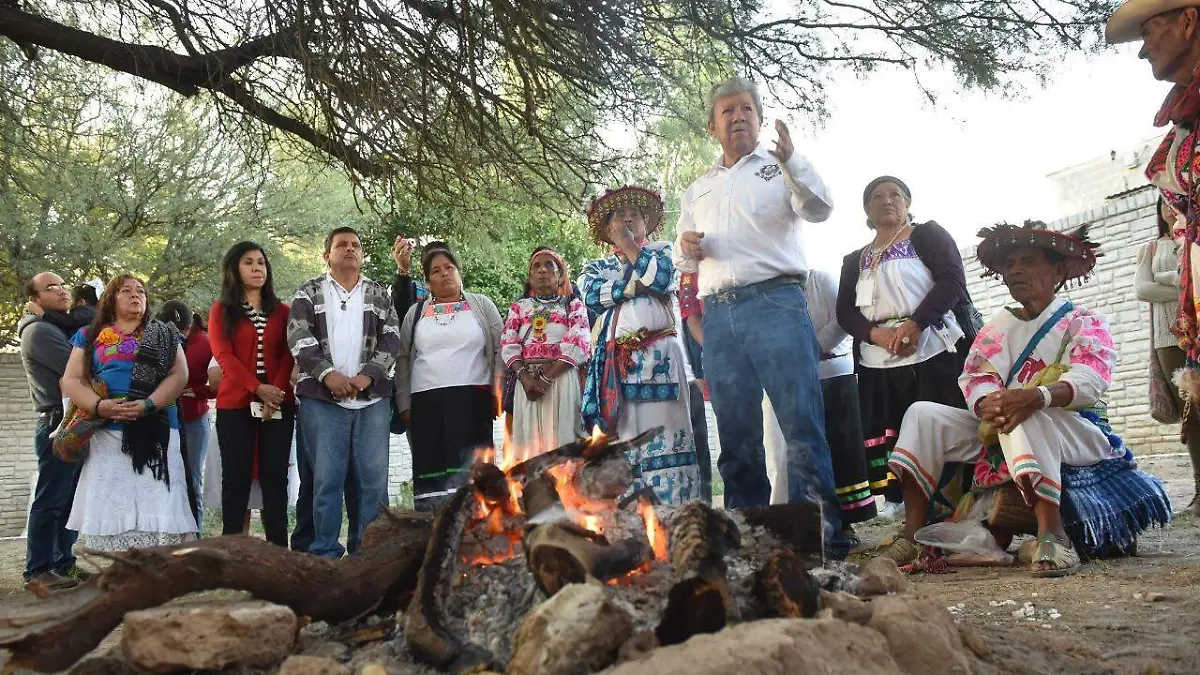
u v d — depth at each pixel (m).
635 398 4.79
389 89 5.85
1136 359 12.20
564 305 5.51
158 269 14.06
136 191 13.34
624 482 2.86
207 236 13.97
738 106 4.44
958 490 4.84
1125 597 3.13
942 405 4.53
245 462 5.07
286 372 5.32
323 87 5.85
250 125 6.82
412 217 8.42
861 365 5.06
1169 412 5.98
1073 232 4.46
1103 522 4.12
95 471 5.14
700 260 4.45
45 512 5.58
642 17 5.99
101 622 2.26
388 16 5.80
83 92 9.89
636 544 2.44
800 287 4.23
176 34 6.10
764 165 4.31
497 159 6.45
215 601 2.48
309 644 2.54
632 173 6.95
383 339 5.23
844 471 5.03
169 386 5.31
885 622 2.11
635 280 4.89
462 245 7.85
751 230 4.22
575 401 5.34
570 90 6.34
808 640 1.88
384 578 2.62
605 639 1.97
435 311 5.58
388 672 2.23
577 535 2.36
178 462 5.48
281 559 2.49
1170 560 4.03
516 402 5.42
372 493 5.07
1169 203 3.48
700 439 5.41
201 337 6.62
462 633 2.40
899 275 4.80
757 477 4.29
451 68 5.99
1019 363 4.33
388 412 5.21
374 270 15.30
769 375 4.13
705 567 2.19
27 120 9.75
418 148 6.22
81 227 12.82
